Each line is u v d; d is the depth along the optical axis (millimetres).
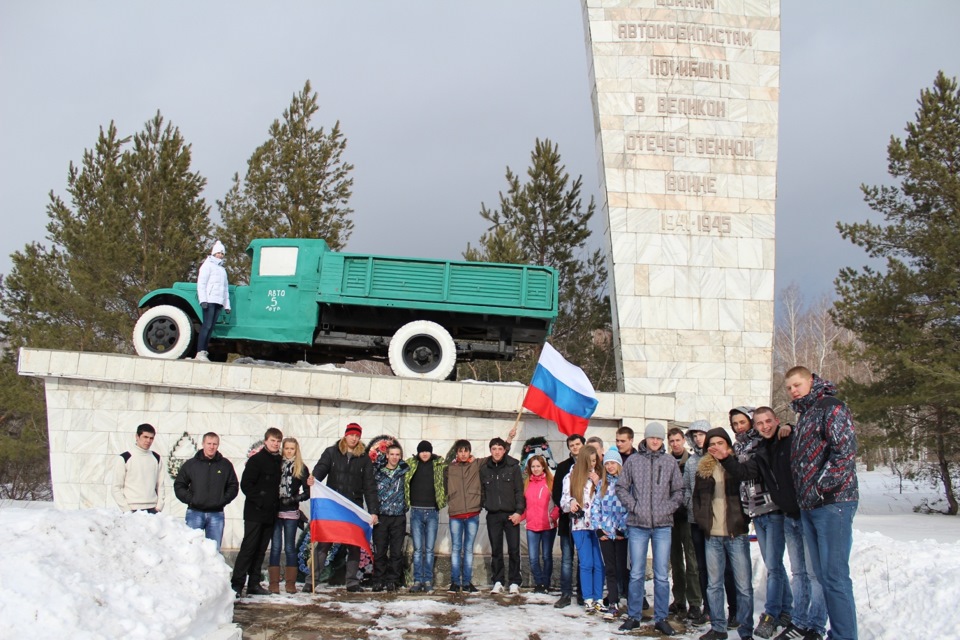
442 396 11477
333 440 11383
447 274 12828
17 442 21375
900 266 21562
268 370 11320
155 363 11242
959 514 21891
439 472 9711
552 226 27297
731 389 16953
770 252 17469
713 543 7070
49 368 11133
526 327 13414
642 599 7652
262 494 8602
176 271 24844
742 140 17812
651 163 17609
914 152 22781
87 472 11117
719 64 18047
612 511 8148
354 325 13359
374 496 9242
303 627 7035
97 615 4863
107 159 27016
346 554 9977
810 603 6457
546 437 11547
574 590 10305
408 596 9016
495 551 9680
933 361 19922
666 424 11805
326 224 27672
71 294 22625
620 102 17797
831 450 5949
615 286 17203
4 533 5332
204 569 6266
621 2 18125
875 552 8273
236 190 27641
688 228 17438
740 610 6973
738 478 6969
